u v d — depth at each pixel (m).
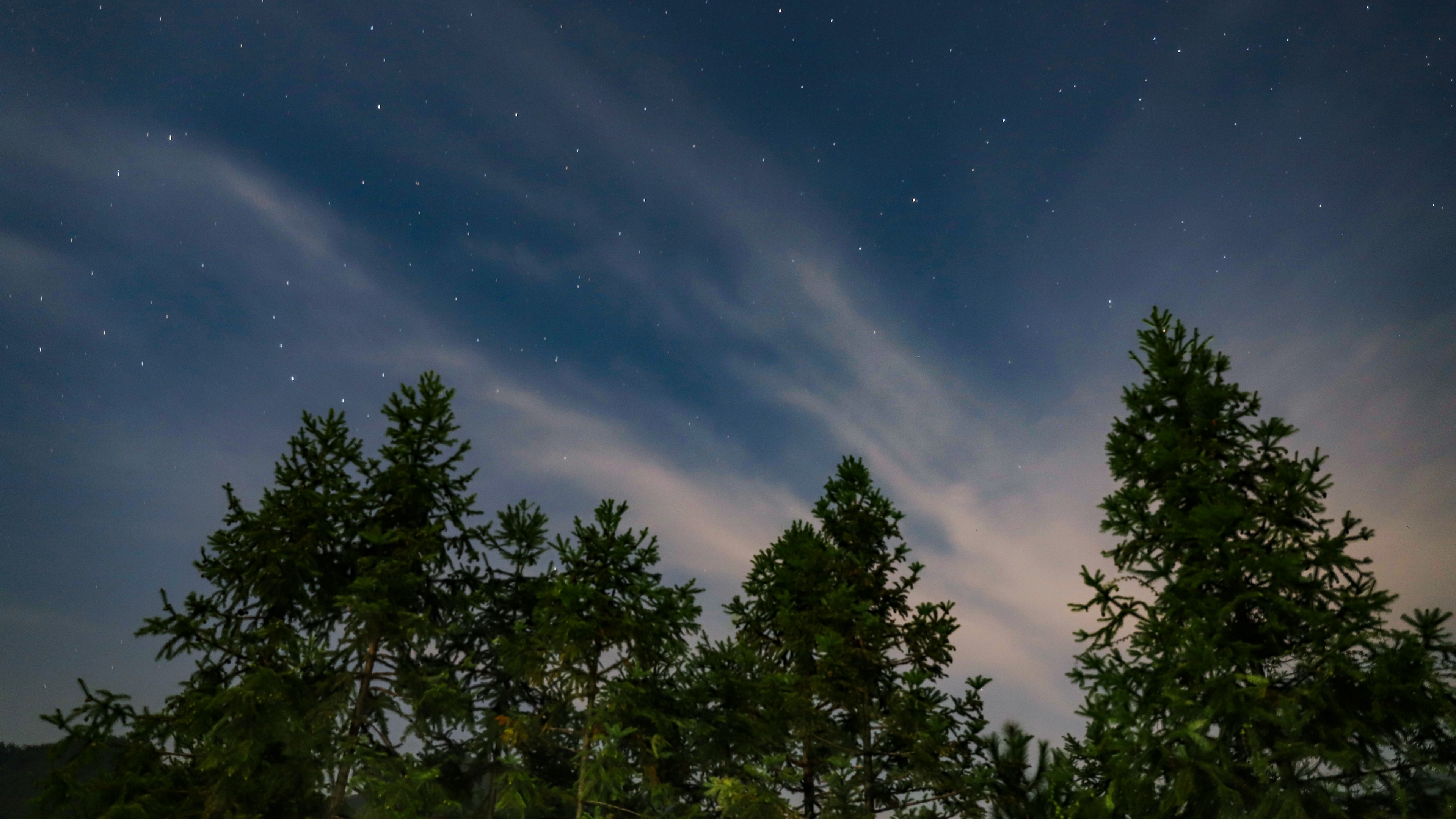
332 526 16.95
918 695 16.80
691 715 17.45
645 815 15.44
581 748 15.98
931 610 18.44
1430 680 11.27
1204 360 15.71
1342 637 11.98
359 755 14.30
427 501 17.64
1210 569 13.55
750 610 20.73
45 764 13.74
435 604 17.73
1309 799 11.82
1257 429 14.73
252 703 13.96
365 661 16.06
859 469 21.61
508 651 16.69
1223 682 12.34
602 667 16.72
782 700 17.19
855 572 20.09
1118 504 14.50
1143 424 15.62
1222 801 12.09
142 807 13.31
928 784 16.22
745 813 15.23
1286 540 13.50
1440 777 11.45
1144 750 12.54
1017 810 14.73
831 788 15.39
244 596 16.23
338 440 18.00
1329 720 12.09
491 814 16.30
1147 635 13.42
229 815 13.82
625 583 17.41
